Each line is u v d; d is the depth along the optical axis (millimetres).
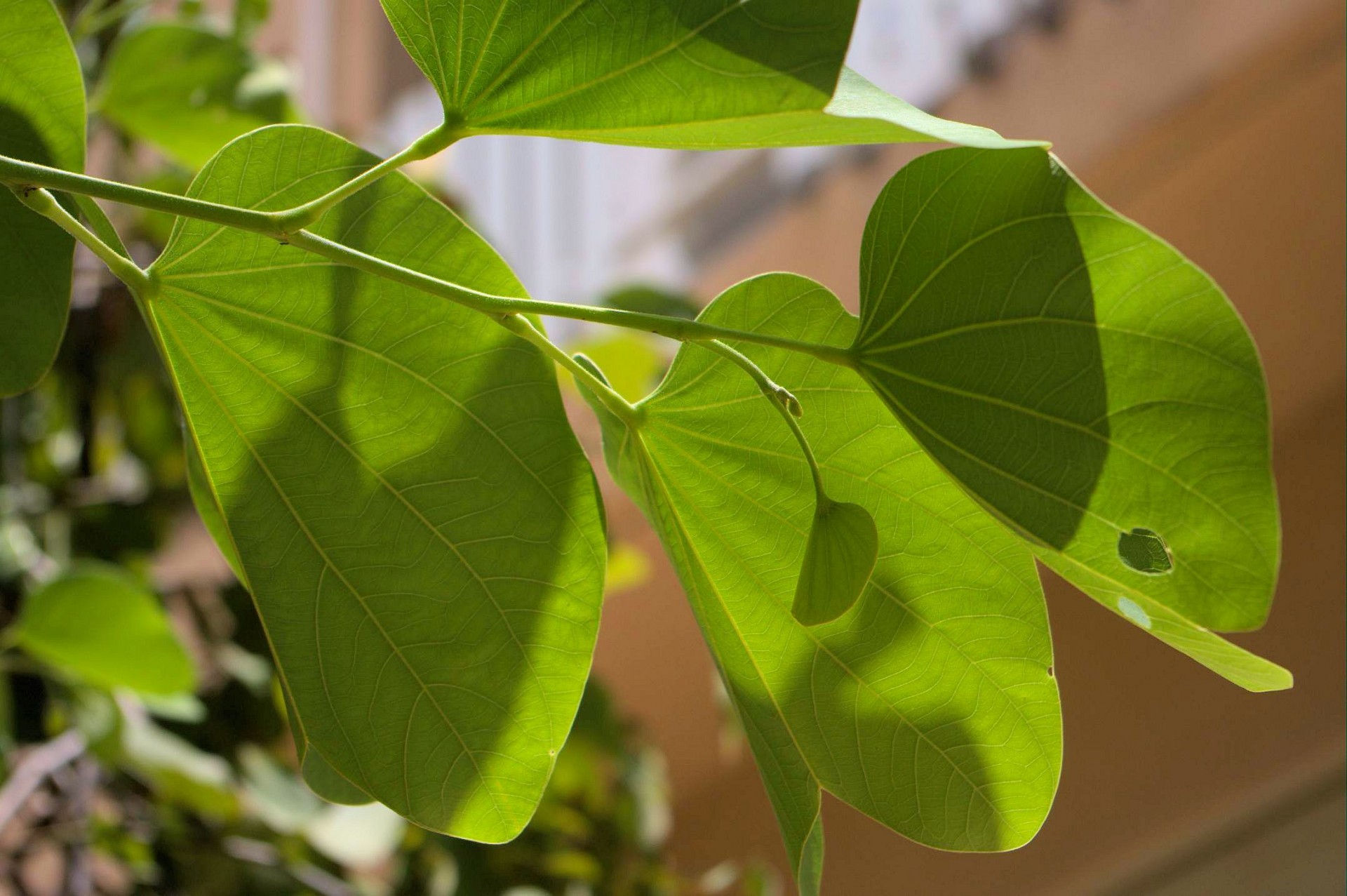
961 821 589
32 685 1162
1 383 584
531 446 586
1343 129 1562
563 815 1442
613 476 613
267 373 581
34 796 1193
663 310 1376
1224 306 531
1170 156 1622
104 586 872
